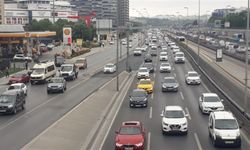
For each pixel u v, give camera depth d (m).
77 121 34.59
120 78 70.00
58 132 30.02
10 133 31.20
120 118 37.16
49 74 67.31
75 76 70.88
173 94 51.88
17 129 32.62
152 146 26.95
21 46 116.75
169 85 53.81
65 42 124.12
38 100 47.78
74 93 53.03
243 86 52.12
